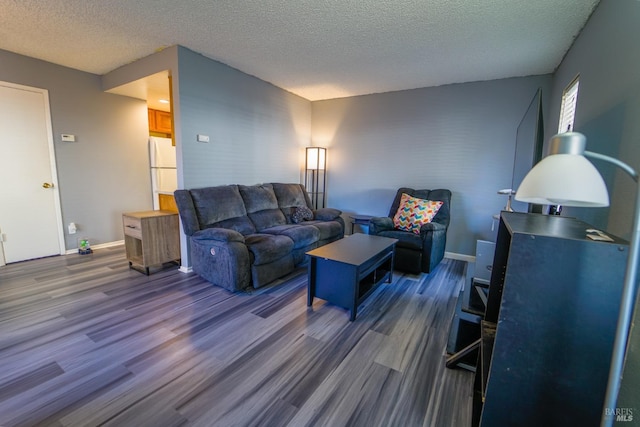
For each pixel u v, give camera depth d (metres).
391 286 3.04
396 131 4.38
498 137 3.71
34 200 3.51
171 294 2.69
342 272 2.34
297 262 3.37
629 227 1.35
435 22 2.33
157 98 4.39
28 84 3.36
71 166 3.78
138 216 3.13
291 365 1.75
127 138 4.32
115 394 1.49
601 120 1.80
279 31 2.58
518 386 1.01
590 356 0.93
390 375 1.69
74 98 3.73
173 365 1.72
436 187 4.16
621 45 1.56
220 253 2.75
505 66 3.23
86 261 3.54
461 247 4.05
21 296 2.58
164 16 2.36
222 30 2.59
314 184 5.19
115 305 2.45
